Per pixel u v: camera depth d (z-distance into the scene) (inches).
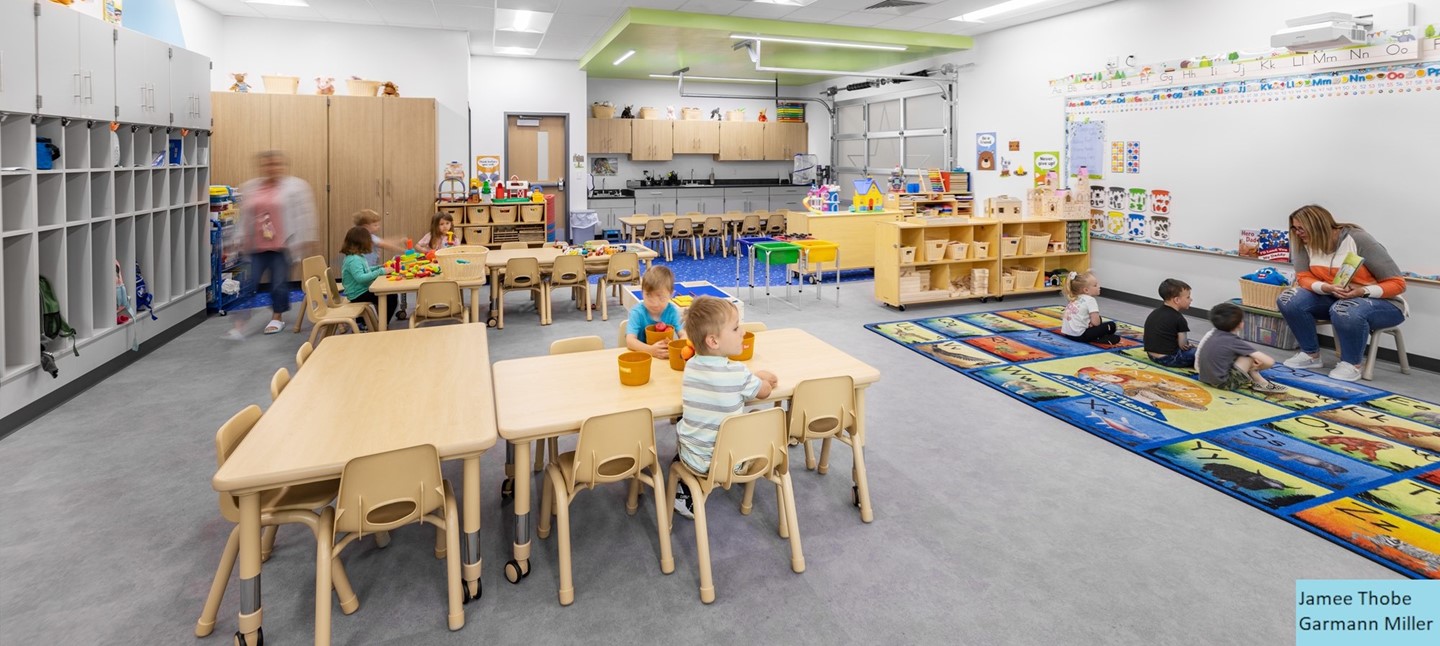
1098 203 286.4
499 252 261.7
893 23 314.8
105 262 185.5
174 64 221.5
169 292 223.1
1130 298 278.2
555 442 104.6
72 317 176.1
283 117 308.3
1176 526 106.8
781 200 538.0
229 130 302.8
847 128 483.8
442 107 342.3
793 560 94.7
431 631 82.8
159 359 199.0
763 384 94.7
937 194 309.7
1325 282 181.0
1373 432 141.7
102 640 80.7
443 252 258.4
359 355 112.3
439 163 344.5
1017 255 283.4
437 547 97.3
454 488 119.7
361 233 214.5
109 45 182.1
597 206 483.5
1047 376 181.5
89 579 92.4
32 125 151.1
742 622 84.7
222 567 80.4
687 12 297.7
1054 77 300.0
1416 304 192.2
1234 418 150.0
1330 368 188.4
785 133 534.9
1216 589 90.6
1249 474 122.9
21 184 149.9
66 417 152.6
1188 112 247.3
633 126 494.6
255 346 214.1
